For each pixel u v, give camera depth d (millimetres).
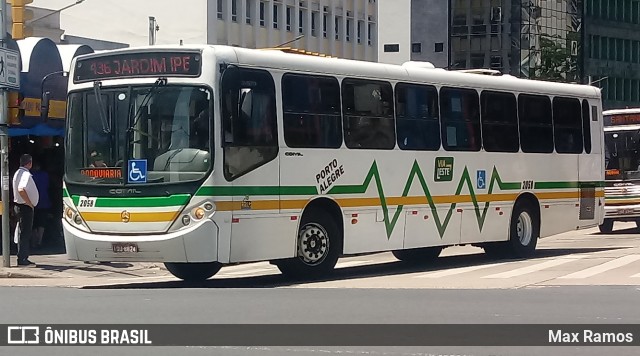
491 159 20516
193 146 15273
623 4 104125
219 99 15328
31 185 19000
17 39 19500
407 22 97312
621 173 31297
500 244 21594
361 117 17703
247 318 11781
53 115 22062
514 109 21250
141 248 15305
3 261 18797
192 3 57125
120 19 58250
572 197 22781
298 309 12633
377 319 11758
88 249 15750
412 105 18781
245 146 15656
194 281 17938
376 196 17922
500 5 95500
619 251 23047
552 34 97375
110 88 15867
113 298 13961
